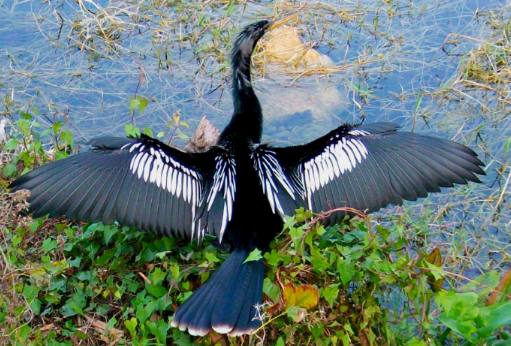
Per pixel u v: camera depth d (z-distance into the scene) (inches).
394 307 232.5
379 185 230.8
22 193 220.7
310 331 213.0
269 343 215.5
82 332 218.5
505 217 288.5
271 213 226.7
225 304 209.0
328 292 212.4
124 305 227.3
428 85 351.3
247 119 260.4
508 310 205.6
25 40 375.9
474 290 230.8
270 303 213.2
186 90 348.5
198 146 281.0
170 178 227.0
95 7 394.0
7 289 219.0
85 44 372.2
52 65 362.3
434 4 396.8
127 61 364.8
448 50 369.1
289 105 343.0
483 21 382.3
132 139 229.5
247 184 228.5
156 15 390.0
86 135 323.9
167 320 222.5
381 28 384.2
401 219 268.5
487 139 323.0
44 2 397.4
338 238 234.7
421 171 230.8
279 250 223.3
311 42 374.9
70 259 233.8
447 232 281.1
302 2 396.5
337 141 236.5
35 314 222.2
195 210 226.4
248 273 214.8
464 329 205.3
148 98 344.5
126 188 222.8
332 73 360.2
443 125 330.6
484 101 341.7
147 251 228.7
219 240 223.6
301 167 234.5
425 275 219.8
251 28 267.1
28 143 273.0
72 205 220.5
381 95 347.6
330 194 232.1
